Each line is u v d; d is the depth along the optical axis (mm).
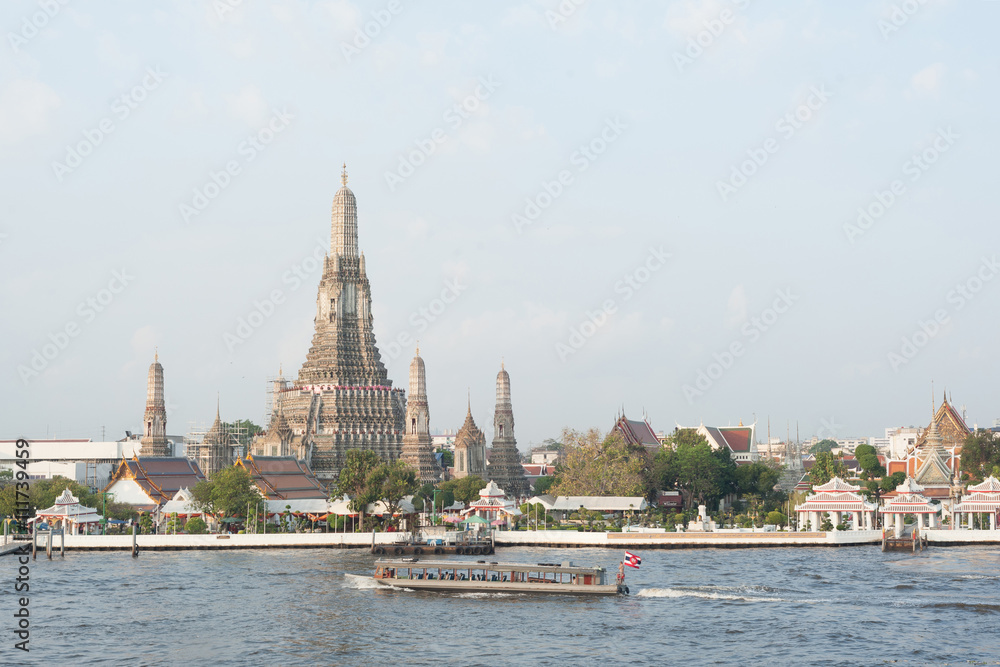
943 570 143875
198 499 198750
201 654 96375
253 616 112812
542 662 93062
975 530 184750
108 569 150375
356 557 167875
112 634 104000
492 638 102125
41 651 97125
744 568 147375
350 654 96375
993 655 94125
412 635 103625
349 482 199500
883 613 111438
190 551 178750
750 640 100250
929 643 98312
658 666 91750
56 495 198625
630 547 180750
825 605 116125
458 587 128000
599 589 124062
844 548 177625
